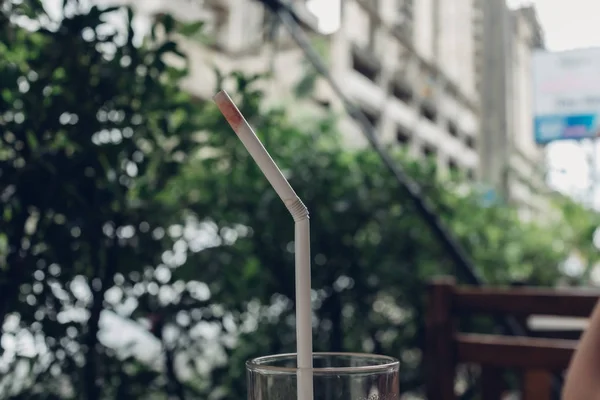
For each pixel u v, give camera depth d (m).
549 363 0.89
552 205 2.54
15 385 0.83
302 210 0.38
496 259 1.92
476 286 1.41
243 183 1.27
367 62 7.80
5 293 0.75
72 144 0.77
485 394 0.95
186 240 1.03
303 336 0.38
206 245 1.06
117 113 0.85
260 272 1.27
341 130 1.60
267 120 1.15
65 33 0.76
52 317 0.82
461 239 1.80
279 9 1.41
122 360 0.91
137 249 0.87
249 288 1.19
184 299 0.99
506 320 1.45
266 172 0.38
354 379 0.38
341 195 1.45
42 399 0.82
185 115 0.93
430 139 9.12
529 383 0.91
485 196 2.08
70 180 0.78
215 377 1.17
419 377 1.59
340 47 6.98
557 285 2.30
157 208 0.90
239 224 1.28
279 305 1.44
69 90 0.77
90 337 0.84
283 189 0.38
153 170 0.92
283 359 0.42
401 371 1.60
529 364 0.90
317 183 1.42
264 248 1.36
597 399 0.48
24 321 0.80
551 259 2.30
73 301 0.84
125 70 0.81
